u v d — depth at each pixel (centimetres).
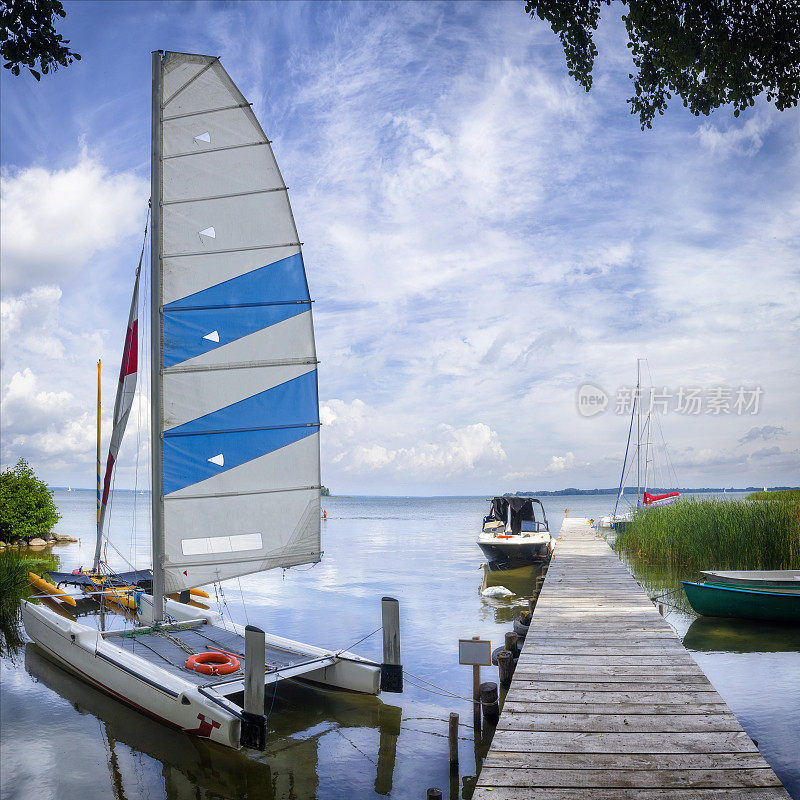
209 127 996
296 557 1035
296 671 841
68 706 909
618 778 476
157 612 1000
